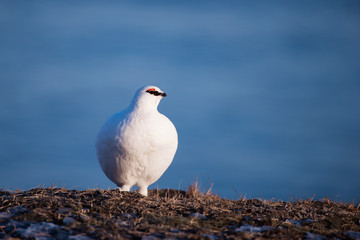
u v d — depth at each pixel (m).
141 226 8.70
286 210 11.20
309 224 10.06
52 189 11.45
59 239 7.77
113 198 10.59
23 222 8.69
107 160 12.20
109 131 11.94
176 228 8.77
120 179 12.52
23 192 11.04
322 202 13.05
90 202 10.20
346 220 10.64
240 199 12.88
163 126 12.10
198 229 8.82
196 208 10.56
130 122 11.81
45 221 8.80
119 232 8.23
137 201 10.62
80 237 7.86
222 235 8.64
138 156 11.91
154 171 12.41
